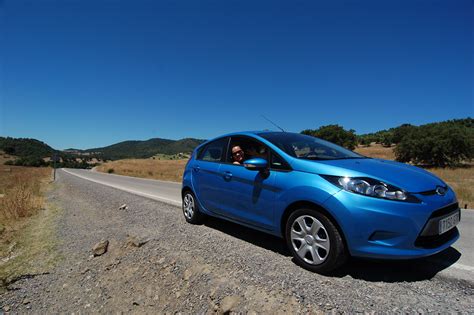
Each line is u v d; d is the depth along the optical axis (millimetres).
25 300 3779
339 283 2980
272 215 3645
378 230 2770
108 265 4398
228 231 5047
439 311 2480
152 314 3170
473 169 24719
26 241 6023
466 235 4664
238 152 4445
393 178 2969
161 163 66062
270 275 3270
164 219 6391
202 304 3057
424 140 30047
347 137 60406
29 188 15586
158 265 4031
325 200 2992
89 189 14656
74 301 3682
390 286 2904
